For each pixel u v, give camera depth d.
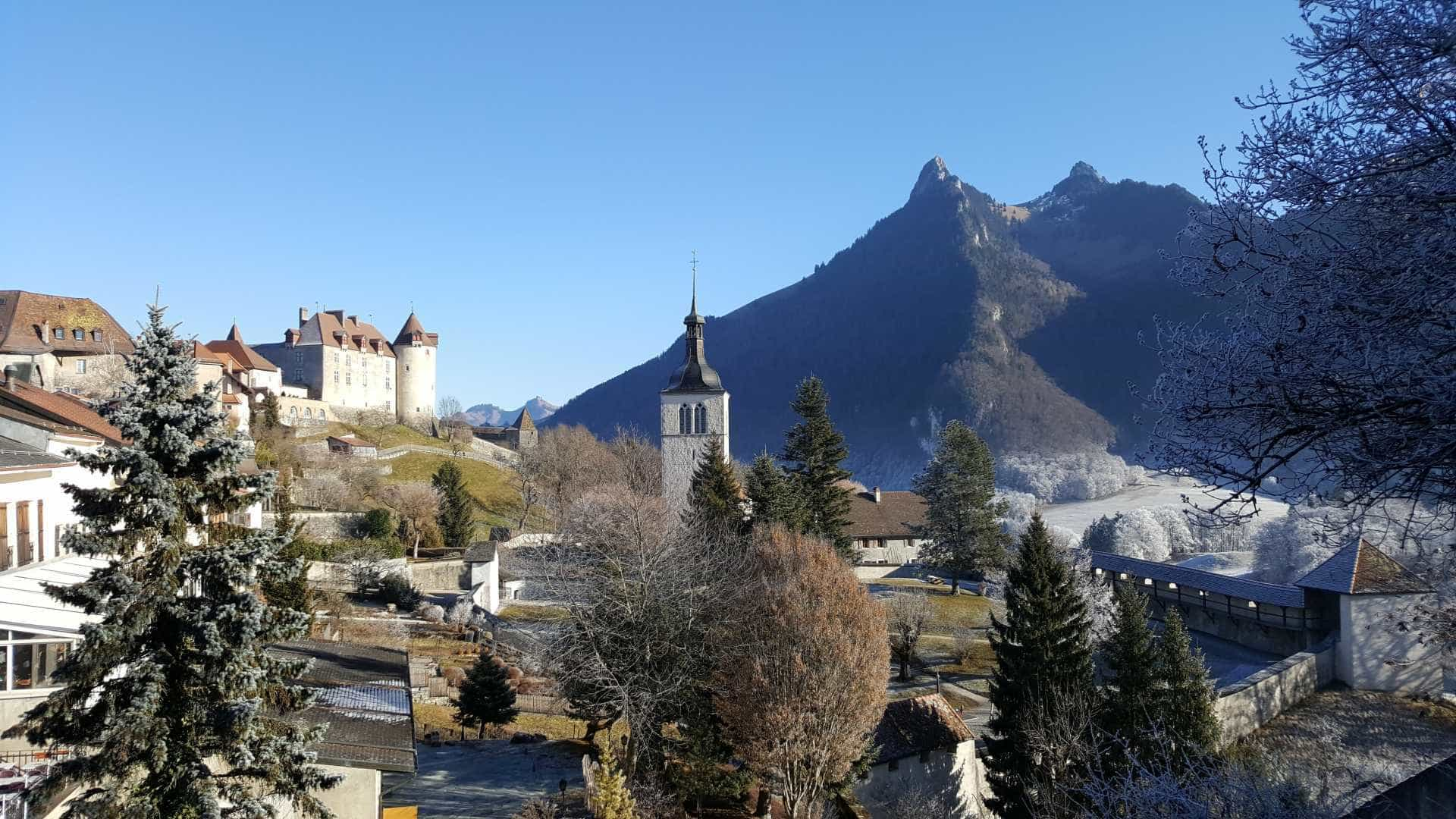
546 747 39.34
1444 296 6.71
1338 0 7.23
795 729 29.22
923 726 37.75
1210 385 7.92
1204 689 33.00
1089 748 28.22
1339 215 7.42
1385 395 6.96
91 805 13.90
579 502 73.94
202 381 99.62
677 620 33.00
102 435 30.92
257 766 15.31
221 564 14.79
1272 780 15.32
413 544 85.12
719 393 87.75
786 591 32.09
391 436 131.12
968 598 76.31
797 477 64.81
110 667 14.02
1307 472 7.82
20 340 86.56
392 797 31.25
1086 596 54.09
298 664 16.12
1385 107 7.06
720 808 33.59
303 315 133.75
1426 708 37.91
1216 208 8.03
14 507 22.02
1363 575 40.94
